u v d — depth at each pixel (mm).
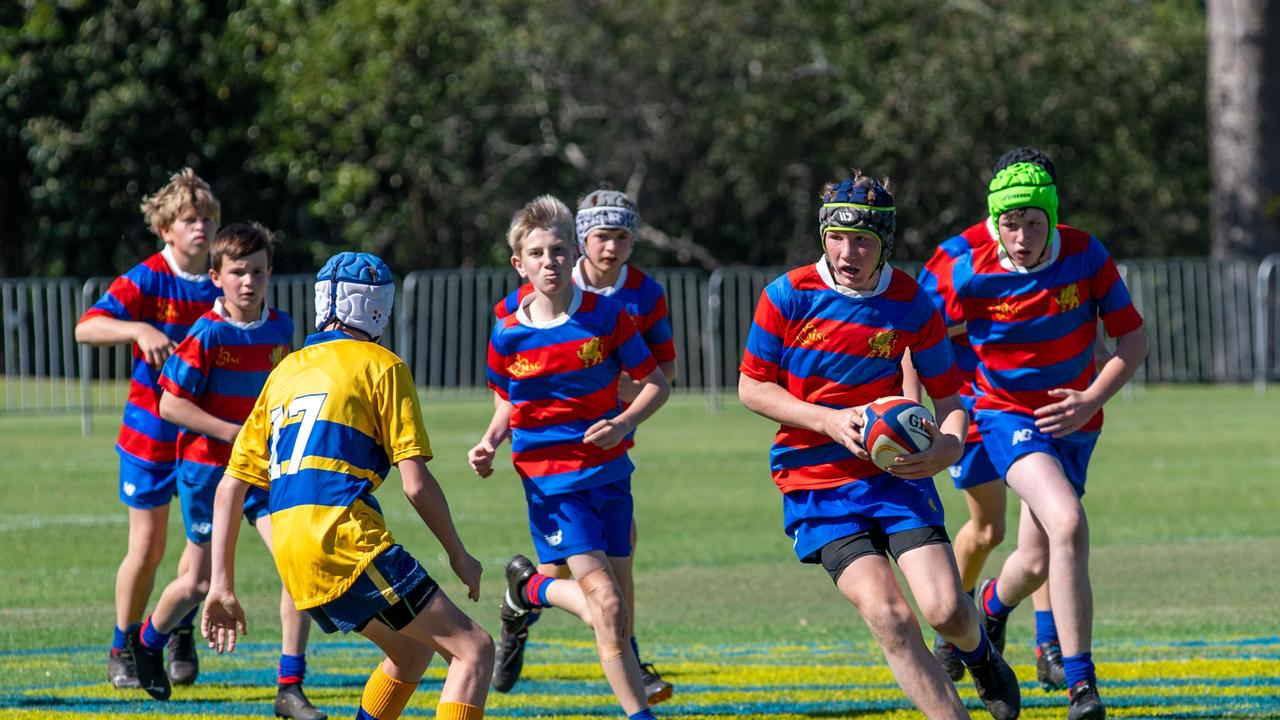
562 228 22062
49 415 78438
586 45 111625
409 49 105562
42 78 103562
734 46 114250
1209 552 37375
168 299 25484
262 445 17500
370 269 17547
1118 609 30312
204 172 110062
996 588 23703
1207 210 128750
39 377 72688
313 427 16719
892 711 21984
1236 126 104688
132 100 102625
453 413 79125
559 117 115812
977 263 22328
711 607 31609
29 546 39219
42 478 53500
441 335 81688
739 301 85125
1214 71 105875
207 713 22250
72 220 108250
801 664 25781
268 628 29797
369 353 17094
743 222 123750
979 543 25047
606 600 20906
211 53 104625
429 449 16797
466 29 106375
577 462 22125
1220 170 105688
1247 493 48062
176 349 23031
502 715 22141
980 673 19297
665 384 22531
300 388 16938
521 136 116750
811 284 19016
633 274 25859
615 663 20641
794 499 19062
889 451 17906
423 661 17625
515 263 22266
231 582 17750
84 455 60906
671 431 70938
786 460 19141
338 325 17516
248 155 110250
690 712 22125
